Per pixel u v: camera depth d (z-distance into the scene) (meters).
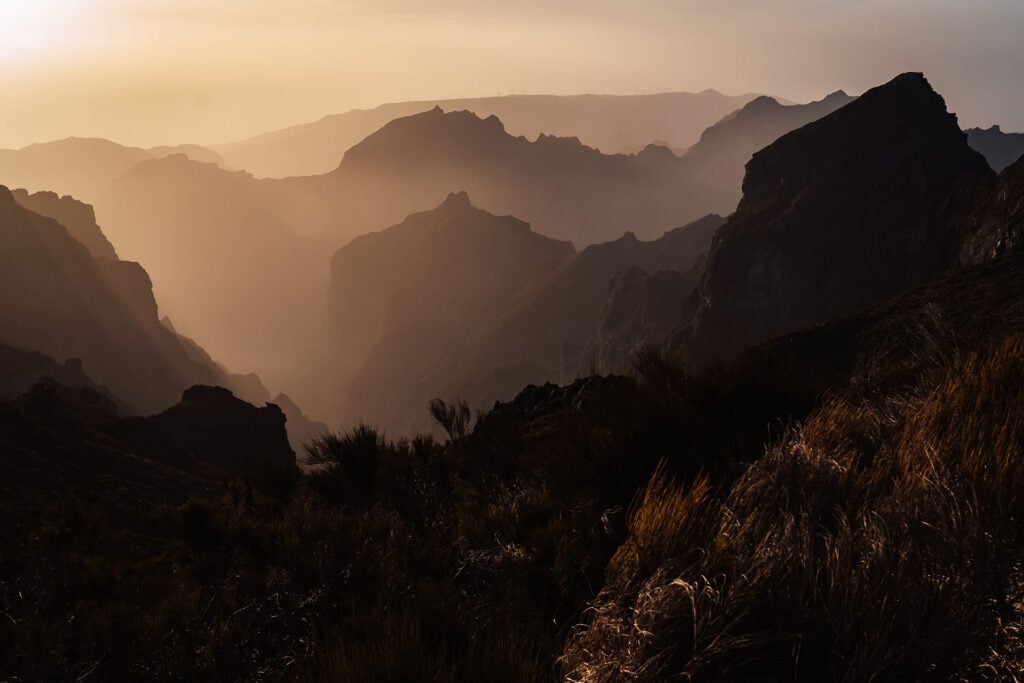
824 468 3.11
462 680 2.43
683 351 5.43
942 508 2.65
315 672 2.70
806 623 2.24
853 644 2.18
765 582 2.35
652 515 2.94
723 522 2.76
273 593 4.17
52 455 39.06
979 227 91.31
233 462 81.12
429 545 4.16
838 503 2.93
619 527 3.75
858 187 151.75
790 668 2.24
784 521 2.60
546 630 2.98
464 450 6.38
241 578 4.34
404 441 6.33
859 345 49.59
